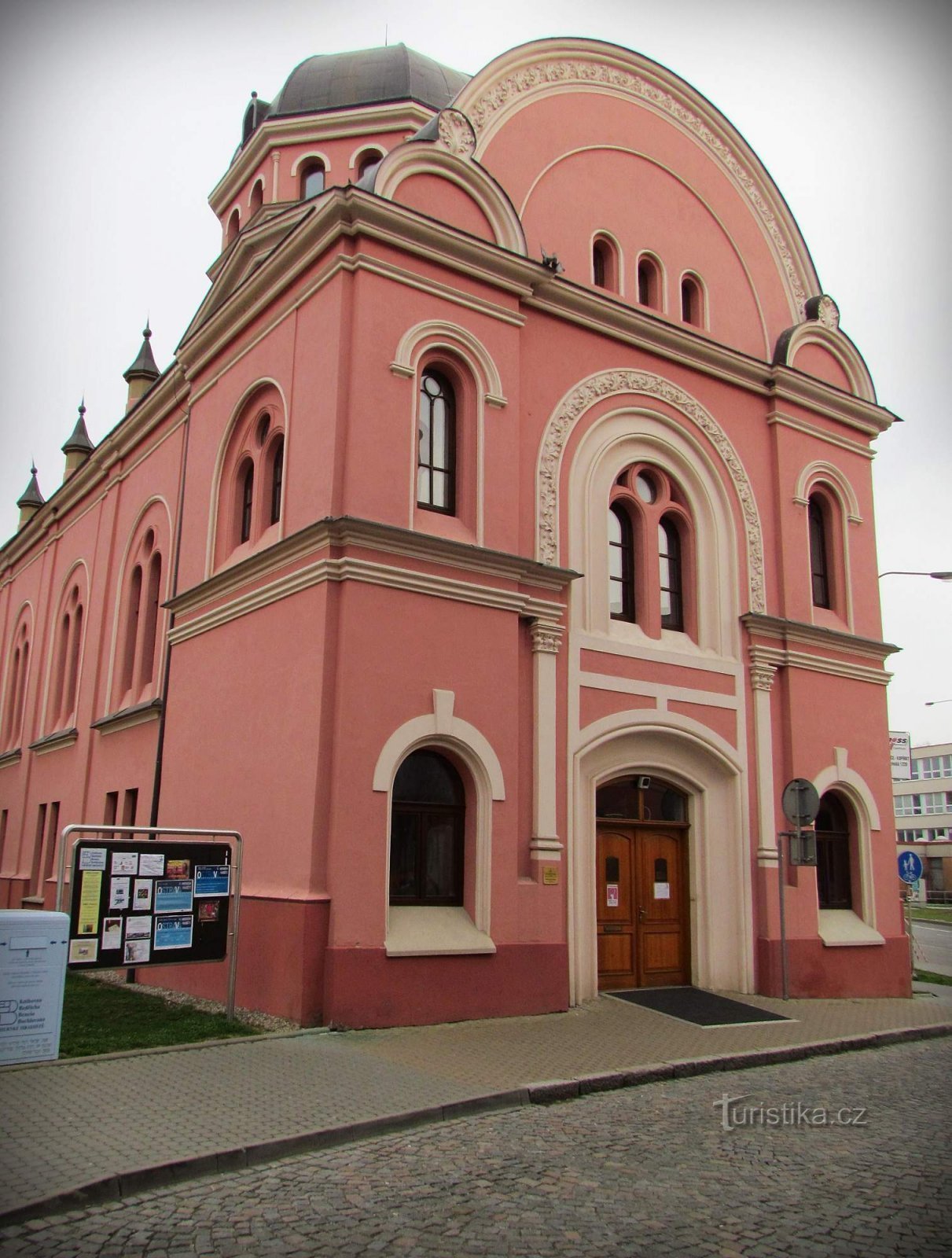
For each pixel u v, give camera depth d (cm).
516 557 1341
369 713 1201
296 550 1287
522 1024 1202
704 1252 551
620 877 1510
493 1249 549
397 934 1190
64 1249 546
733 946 1573
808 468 1834
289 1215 597
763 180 1933
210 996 1335
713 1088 968
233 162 2253
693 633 1636
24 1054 912
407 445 1307
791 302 1944
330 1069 930
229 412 1598
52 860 2277
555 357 1530
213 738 1462
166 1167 653
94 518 2380
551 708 1388
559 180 1630
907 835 8269
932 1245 566
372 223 1320
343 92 2164
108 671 2091
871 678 1828
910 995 1733
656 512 1627
